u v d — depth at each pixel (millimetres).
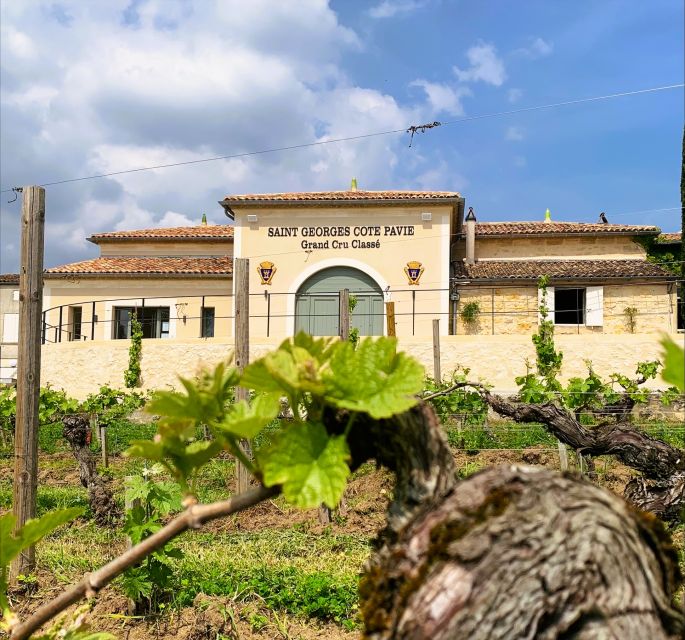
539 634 854
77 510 1229
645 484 3160
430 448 1048
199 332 22891
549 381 13039
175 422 1004
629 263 23094
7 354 26109
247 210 21953
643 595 920
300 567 5680
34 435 5270
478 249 24562
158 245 26297
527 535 894
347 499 8367
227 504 1005
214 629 4359
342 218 21781
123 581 4355
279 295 21766
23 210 5324
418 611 889
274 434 984
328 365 977
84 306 23344
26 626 1150
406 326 21234
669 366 791
